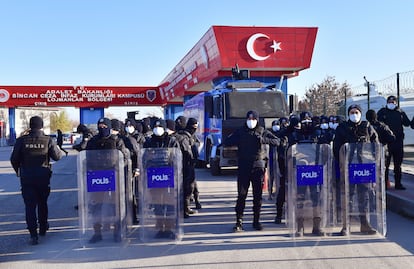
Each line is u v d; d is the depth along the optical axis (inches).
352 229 251.1
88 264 216.2
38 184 255.4
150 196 254.1
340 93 1456.7
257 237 256.4
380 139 304.5
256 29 797.9
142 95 1614.2
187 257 221.8
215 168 548.4
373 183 248.7
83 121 1600.6
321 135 308.2
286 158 276.5
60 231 285.7
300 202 252.2
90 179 246.4
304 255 219.6
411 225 276.8
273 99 512.4
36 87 1542.8
